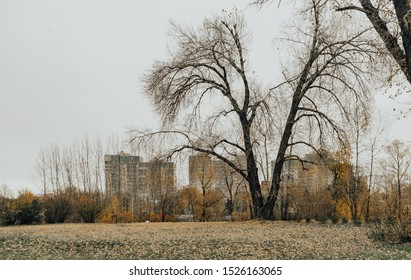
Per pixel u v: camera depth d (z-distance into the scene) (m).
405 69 20.34
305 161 33.50
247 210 59.56
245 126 33.69
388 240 19.59
